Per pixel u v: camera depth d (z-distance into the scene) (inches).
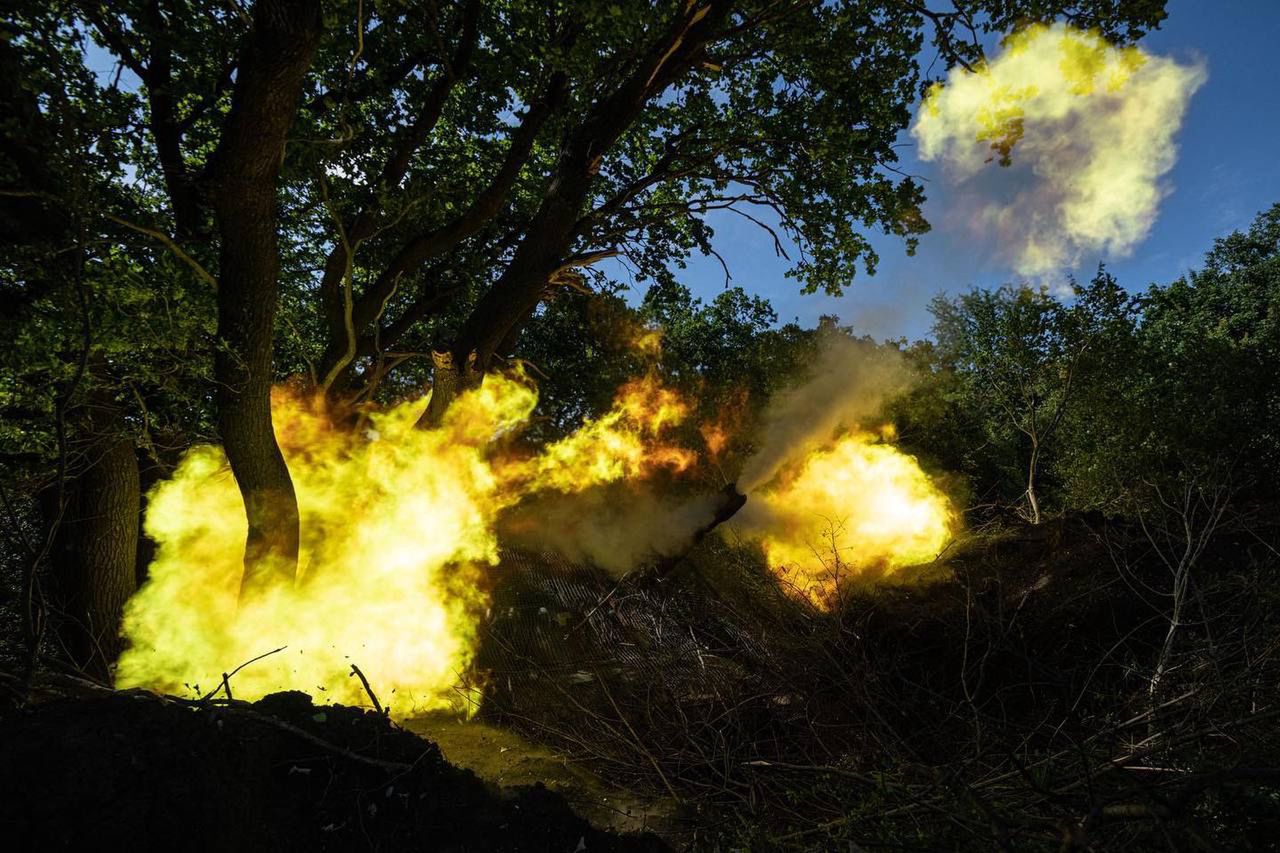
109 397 256.7
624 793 178.9
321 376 343.0
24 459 246.8
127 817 97.0
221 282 216.4
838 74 347.9
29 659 133.0
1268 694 160.9
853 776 142.5
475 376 328.8
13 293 216.8
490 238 461.7
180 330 232.5
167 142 276.2
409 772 131.3
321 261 372.5
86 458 249.1
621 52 333.4
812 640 244.7
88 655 247.0
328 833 117.1
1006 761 159.5
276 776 121.7
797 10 312.3
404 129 334.6
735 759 183.9
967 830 110.3
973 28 279.0
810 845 141.1
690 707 227.0
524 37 314.7
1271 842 100.0
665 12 315.0
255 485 241.4
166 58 259.6
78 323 202.5
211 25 230.5
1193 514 249.4
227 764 113.7
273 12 168.2
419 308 433.4
